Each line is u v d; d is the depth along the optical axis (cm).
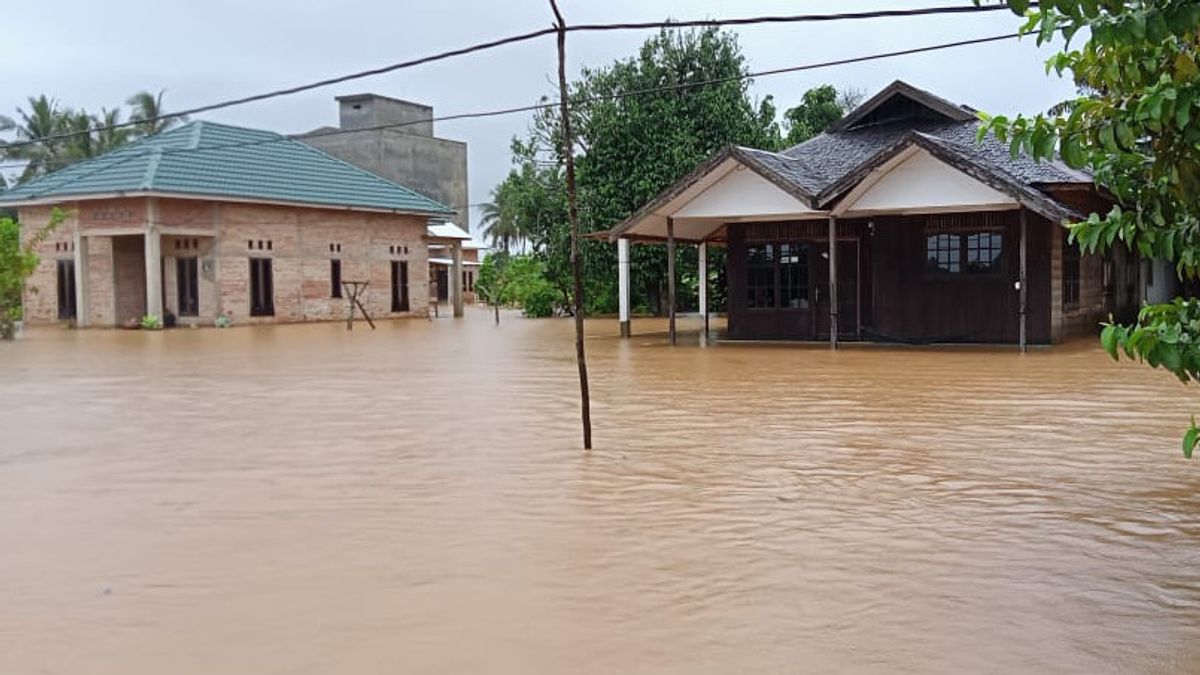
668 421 955
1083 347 1778
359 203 3541
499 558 496
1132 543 510
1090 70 374
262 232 3259
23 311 3080
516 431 904
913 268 1945
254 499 636
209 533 552
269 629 400
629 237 2188
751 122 3212
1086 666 353
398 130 5219
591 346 2091
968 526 546
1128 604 418
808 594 434
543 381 1362
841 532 536
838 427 902
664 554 499
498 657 367
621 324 2323
